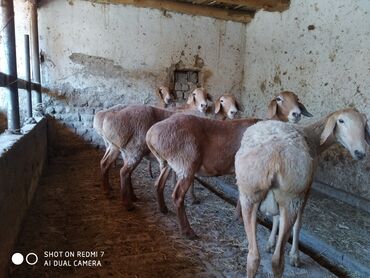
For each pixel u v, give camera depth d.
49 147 6.23
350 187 4.59
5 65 3.24
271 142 1.96
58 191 4.20
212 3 6.62
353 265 2.76
